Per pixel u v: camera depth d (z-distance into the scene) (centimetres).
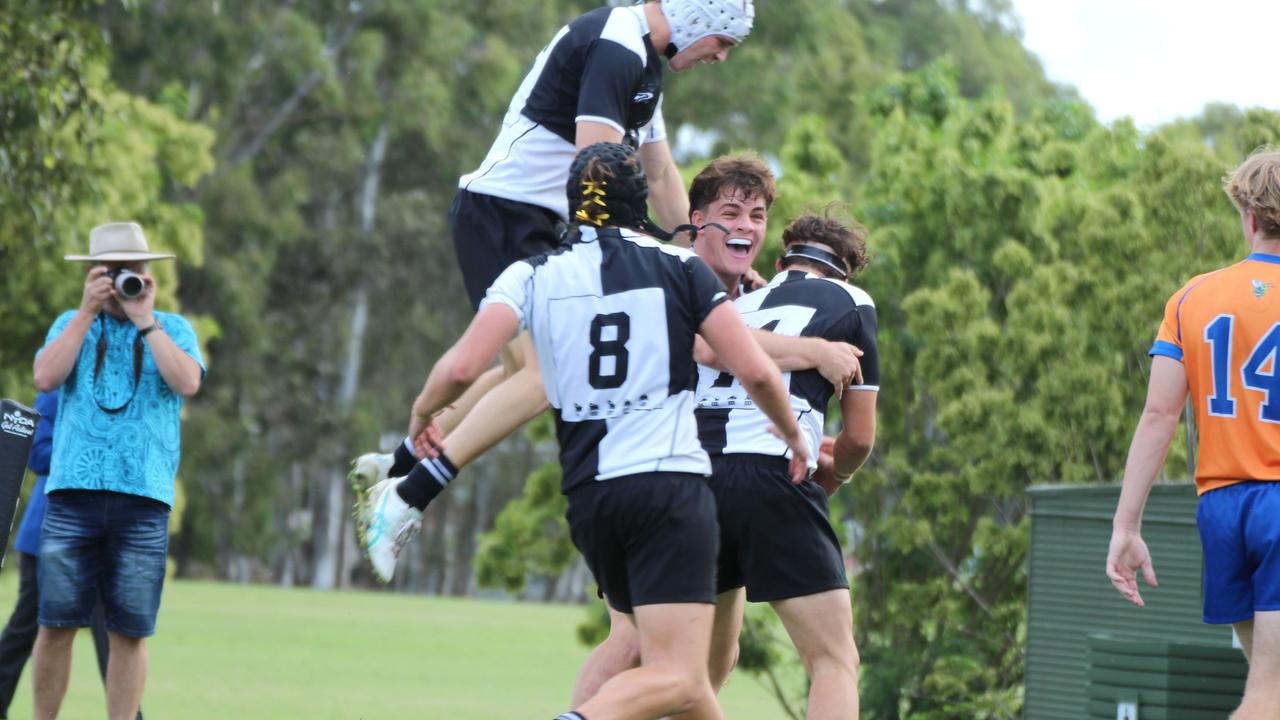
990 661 4628
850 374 2155
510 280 1836
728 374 2181
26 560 3350
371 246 15475
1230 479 2105
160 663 5909
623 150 1873
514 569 5494
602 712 1766
